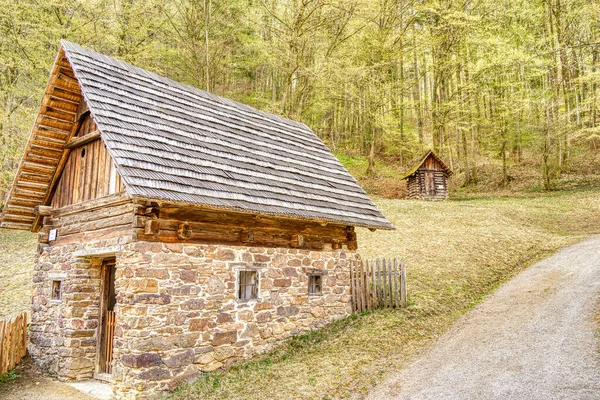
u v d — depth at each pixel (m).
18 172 9.62
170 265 7.23
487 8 30.06
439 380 6.36
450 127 35.66
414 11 30.44
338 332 9.65
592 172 29.94
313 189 10.63
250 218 8.83
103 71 8.91
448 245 16.44
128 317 6.72
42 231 10.12
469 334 8.52
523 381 5.85
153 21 20.83
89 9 18.80
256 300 8.60
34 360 9.37
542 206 23.89
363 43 29.03
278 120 13.22
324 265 10.45
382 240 17.47
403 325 9.66
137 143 7.49
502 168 34.00
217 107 11.12
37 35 17.75
